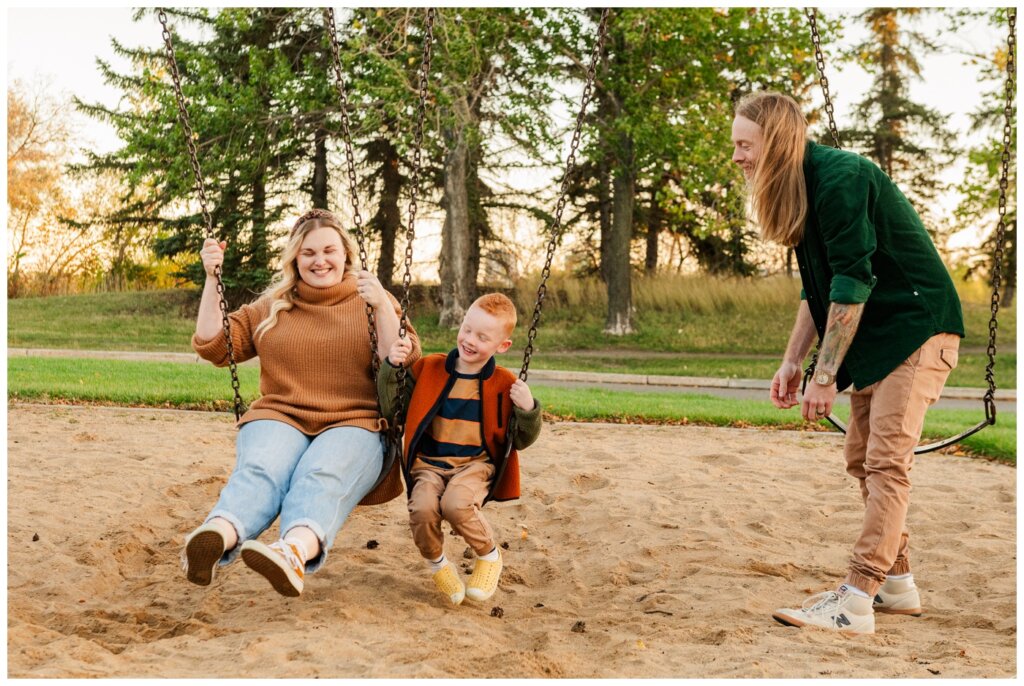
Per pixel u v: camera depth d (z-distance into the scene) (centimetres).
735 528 536
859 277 349
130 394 991
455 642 335
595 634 356
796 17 1961
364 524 534
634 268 2927
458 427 378
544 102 2155
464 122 2011
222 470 646
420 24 2008
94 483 592
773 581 442
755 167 372
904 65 2909
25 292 3069
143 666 298
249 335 398
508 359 2108
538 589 435
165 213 2936
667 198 2138
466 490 367
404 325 372
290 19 2389
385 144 2608
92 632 352
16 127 3012
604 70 2159
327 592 408
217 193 2580
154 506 544
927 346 362
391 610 384
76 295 2830
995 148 2050
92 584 416
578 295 2638
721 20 2002
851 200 350
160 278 3184
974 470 741
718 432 927
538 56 2119
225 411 954
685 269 2995
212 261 393
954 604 414
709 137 1978
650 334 2375
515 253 2791
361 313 388
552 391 1253
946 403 1565
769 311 2547
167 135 2375
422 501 366
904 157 3108
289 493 344
